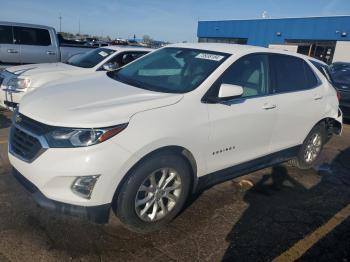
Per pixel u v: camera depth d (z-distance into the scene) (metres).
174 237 3.21
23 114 3.13
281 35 31.47
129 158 2.84
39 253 2.81
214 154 3.58
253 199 4.13
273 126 4.23
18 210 3.39
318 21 28.59
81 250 2.90
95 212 2.86
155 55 4.50
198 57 3.99
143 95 3.35
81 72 7.10
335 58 27.61
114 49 7.82
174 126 3.12
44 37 10.02
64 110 2.96
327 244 3.32
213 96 3.51
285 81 4.50
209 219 3.58
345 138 7.41
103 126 2.77
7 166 4.39
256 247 3.18
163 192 3.25
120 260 2.83
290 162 5.32
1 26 9.31
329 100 5.20
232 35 36.03
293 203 4.12
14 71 6.96
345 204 4.21
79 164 2.71
